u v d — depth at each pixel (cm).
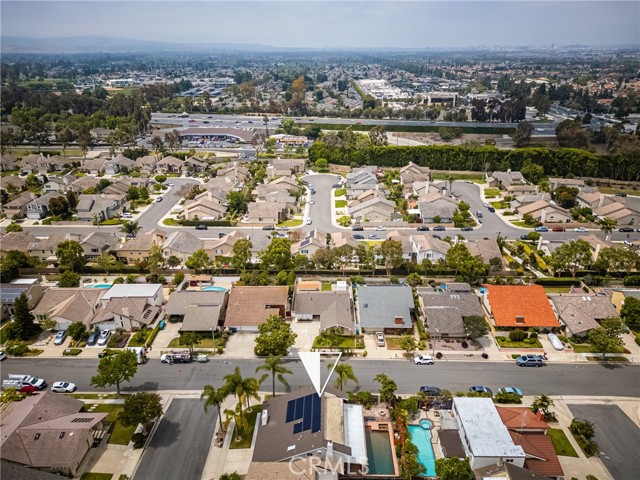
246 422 6981
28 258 11850
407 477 6034
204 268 11706
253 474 5662
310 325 9600
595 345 8525
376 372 8262
